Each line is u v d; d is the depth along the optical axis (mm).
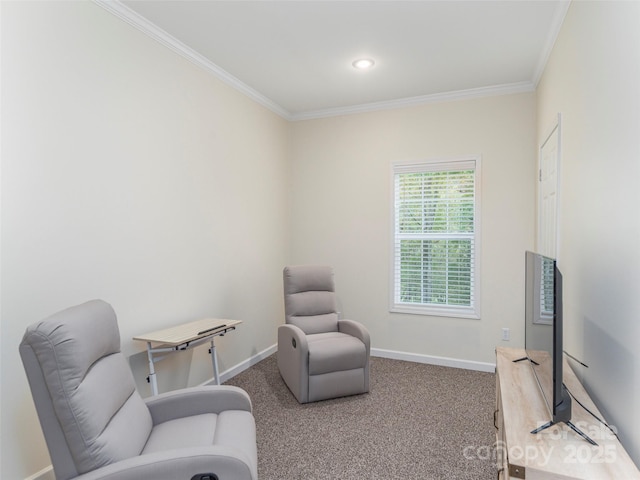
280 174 4230
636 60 1240
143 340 2264
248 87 3527
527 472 1161
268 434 2400
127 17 2297
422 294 3877
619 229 1384
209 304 3090
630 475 1117
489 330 3590
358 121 4090
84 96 2070
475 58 2922
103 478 1205
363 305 4098
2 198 1709
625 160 1330
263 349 3920
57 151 1934
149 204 2506
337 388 2898
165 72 2629
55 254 1924
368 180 4062
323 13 2320
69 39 1987
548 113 2768
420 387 3166
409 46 2744
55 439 1264
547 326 1486
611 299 1464
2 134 1707
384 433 2406
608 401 1493
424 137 3807
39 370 1241
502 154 3516
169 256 2672
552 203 2568
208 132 3070
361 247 4102
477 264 3611
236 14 2332
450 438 2344
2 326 1705
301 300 3426
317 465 2072
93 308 1509
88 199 2098
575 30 1987
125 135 2326
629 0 1297
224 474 1283
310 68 3125
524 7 2236
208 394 1845
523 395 1680
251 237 3688
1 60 1702
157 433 1639
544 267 1545
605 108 1529
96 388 1333
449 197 3760
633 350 1267
